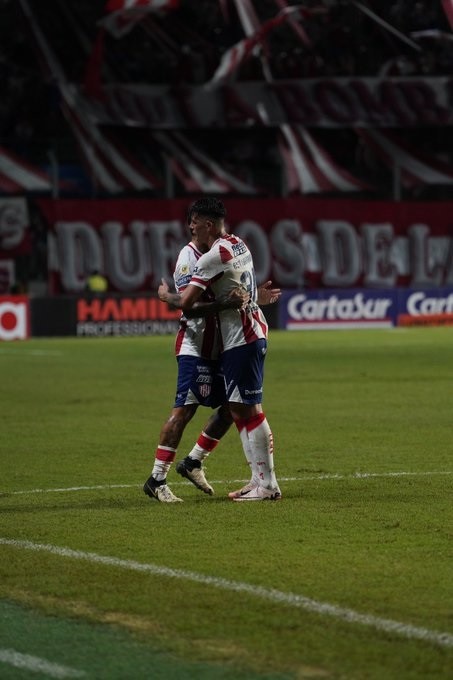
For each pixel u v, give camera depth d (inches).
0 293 3944.4
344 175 4340.6
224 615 656.4
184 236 4156.0
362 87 4500.5
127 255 4084.6
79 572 761.0
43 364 2728.8
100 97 4185.5
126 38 4525.1
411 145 4547.2
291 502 1016.2
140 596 698.8
